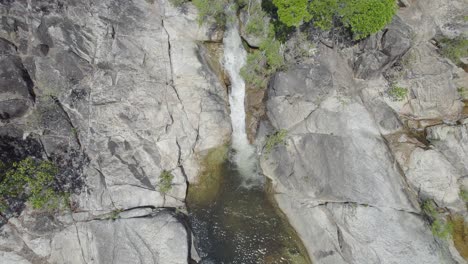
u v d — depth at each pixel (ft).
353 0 69.36
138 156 76.13
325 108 79.00
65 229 64.54
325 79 81.71
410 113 81.71
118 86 79.10
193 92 86.17
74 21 78.89
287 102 83.56
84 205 68.39
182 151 81.46
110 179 72.28
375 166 71.15
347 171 71.87
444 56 85.10
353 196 69.77
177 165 79.30
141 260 62.85
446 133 74.59
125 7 85.25
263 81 91.09
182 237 65.41
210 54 93.35
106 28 81.41
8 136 67.56
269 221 74.59
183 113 83.41
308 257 69.05
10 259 60.49
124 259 62.69
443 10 85.87
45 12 76.07
